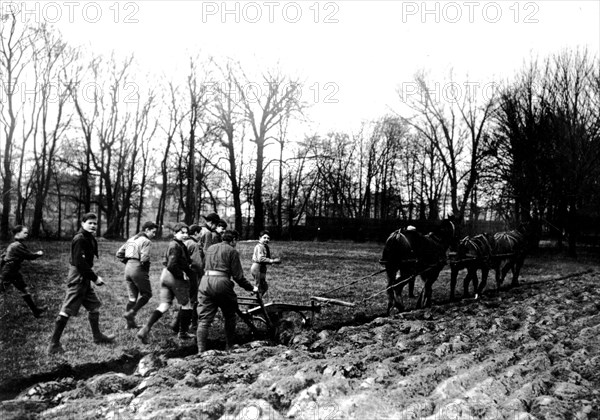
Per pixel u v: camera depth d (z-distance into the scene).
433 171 54.97
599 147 30.41
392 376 6.03
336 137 56.28
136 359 7.02
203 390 5.42
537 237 30.52
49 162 35.47
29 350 6.89
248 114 39.53
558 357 6.93
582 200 31.39
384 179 59.16
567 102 31.77
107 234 37.72
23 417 4.82
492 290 14.45
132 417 4.72
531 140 31.47
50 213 56.91
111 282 13.11
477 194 39.78
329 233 41.81
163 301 7.88
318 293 12.66
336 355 7.08
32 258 9.29
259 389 5.35
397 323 9.16
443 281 16.50
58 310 9.62
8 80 32.03
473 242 12.84
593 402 5.24
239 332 8.50
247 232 46.75
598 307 11.26
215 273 7.23
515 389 5.66
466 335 8.23
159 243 27.80
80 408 5.01
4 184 32.41
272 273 16.61
